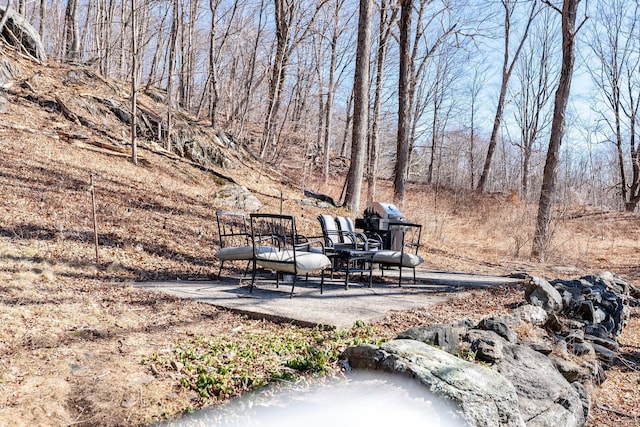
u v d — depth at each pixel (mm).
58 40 21562
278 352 3381
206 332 3836
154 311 4273
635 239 17875
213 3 18516
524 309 5340
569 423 3369
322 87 23875
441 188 24547
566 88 12859
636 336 7188
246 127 22656
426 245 12305
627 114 27141
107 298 4473
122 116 13938
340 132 31375
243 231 8930
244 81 23234
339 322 4074
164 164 12398
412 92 21562
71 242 6156
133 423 2453
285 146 22625
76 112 12781
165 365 3076
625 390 5285
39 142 10250
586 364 5062
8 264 4848
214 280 6066
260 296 5133
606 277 8812
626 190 27531
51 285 4574
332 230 7008
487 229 16297
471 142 35312
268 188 14547
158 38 22172
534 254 12898
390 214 7793
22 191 7402
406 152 15984
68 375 2812
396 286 6617
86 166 9828
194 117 19469
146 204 8773
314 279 6867
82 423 2428
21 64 13844
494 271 9797
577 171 37625
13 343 3131
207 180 12688
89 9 23297
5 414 2332
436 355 2818
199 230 8336
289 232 9656
